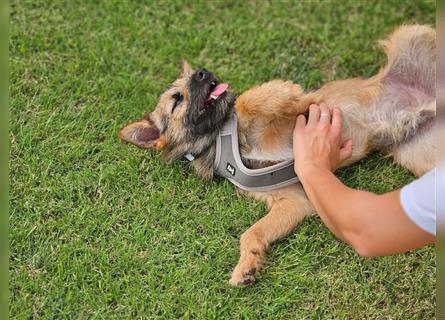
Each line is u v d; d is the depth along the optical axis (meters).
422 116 1.79
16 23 2.06
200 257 1.75
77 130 1.92
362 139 1.82
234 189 1.83
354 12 2.10
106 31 2.07
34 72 2.00
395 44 1.86
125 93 1.97
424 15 2.09
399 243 1.41
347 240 1.46
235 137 1.80
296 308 1.68
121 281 1.72
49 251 1.76
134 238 1.77
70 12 2.09
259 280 1.71
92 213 1.80
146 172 1.86
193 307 1.69
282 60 2.03
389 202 1.41
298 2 2.12
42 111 1.94
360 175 1.83
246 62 2.03
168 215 1.80
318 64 2.03
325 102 1.82
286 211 1.78
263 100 1.82
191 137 1.83
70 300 1.70
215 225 1.79
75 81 1.98
